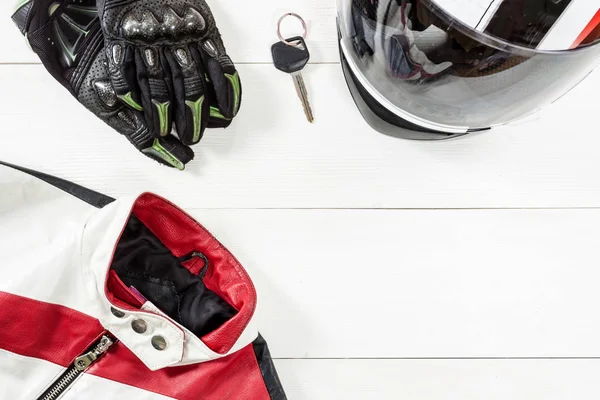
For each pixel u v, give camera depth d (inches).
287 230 26.7
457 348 27.9
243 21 25.4
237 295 22.6
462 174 26.6
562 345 28.1
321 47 25.7
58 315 22.2
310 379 27.8
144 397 22.9
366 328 27.5
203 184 26.3
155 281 23.8
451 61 20.3
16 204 24.0
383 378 28.0
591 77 25.9
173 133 25.3
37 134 25.6
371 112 24.3
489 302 27.7
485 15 18.5
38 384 22.3
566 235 27.4
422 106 22.8
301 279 27.0
